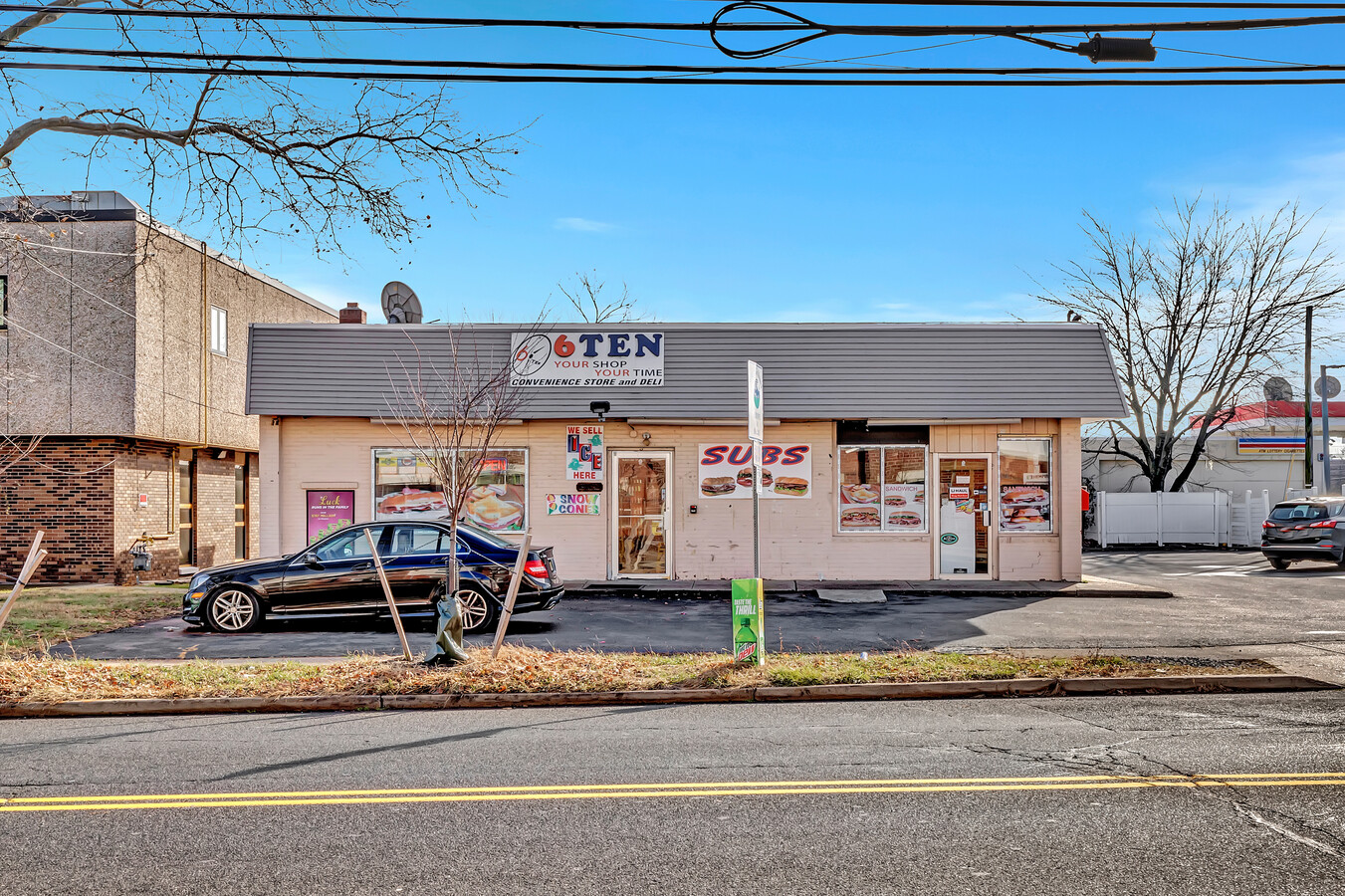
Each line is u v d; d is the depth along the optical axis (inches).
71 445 774.5
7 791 241.1
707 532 741.9
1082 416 720.3
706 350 726.5
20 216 644.1
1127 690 373.1
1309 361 1234.6
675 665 400.2
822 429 742.5
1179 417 1341.0
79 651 469.4
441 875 184.9
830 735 301.1
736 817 218.4
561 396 719.7
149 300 790.5
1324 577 808.3
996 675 380.8
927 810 222.5
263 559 557.9
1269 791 235.6
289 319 1081.4
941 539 742.5
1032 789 238.4
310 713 345.4
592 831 209.5
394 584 522.6
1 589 721.6
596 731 309.9
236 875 185.3
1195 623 550.3
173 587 738.8
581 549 738.2
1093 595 681.0
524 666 391.2
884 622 557.0
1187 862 189.8
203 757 277.0
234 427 949.2
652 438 743.7
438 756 276.8
